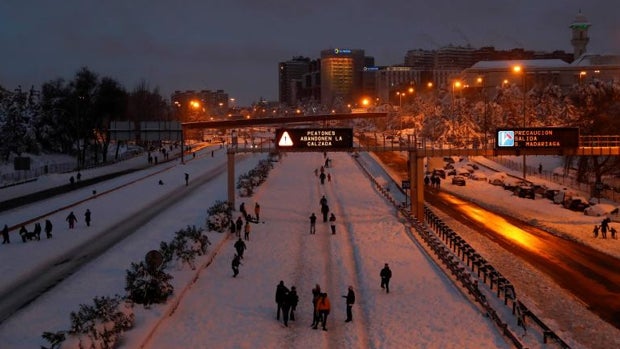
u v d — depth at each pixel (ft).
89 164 386.93
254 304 105.29
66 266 131.85
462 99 433.48
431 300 105.81
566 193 225.15
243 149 191.83
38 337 88.07
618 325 95.50
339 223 184.03
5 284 118.01
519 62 650.84
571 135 170.50
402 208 196.75
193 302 104.68
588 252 145.18
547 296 110.42
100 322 78.64
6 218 187.93
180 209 209.97
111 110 399.44
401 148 180.65
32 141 364.17
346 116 444.96
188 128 389.19
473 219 193.16
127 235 165.99
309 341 89.20
